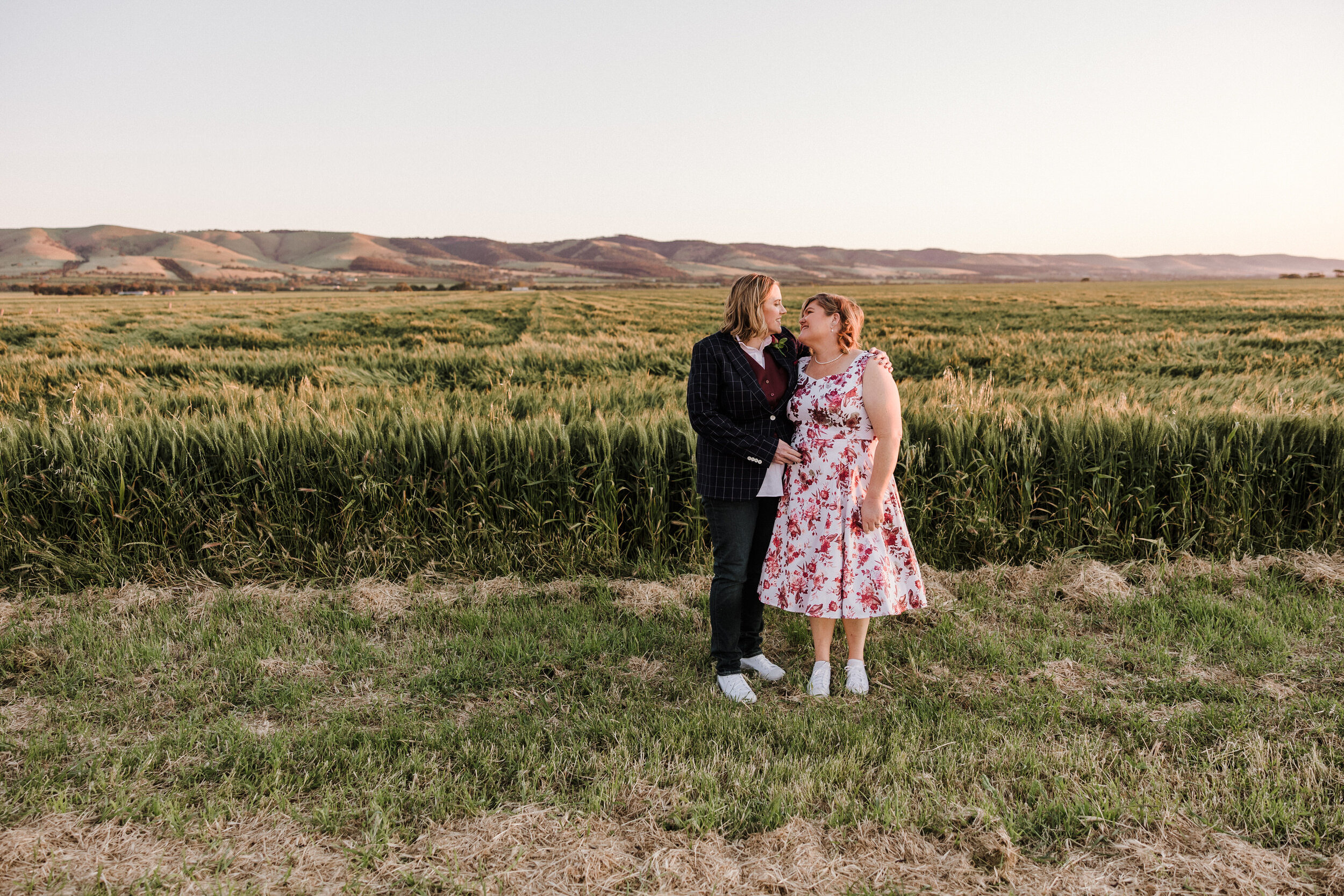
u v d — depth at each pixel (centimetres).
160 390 778
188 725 271
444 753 254
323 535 453
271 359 1219
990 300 4044
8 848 203
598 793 230
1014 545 455
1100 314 2794
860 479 302
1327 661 315
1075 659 328
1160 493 473
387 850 205
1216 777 235
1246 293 4859
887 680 316
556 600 404
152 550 430
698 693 303
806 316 294
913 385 681
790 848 207
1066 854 206
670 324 2395
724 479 297
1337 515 454
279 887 192
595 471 457
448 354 1241
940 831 214
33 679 307
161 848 206
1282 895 188
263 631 354
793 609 307
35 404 755
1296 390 757
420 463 457
